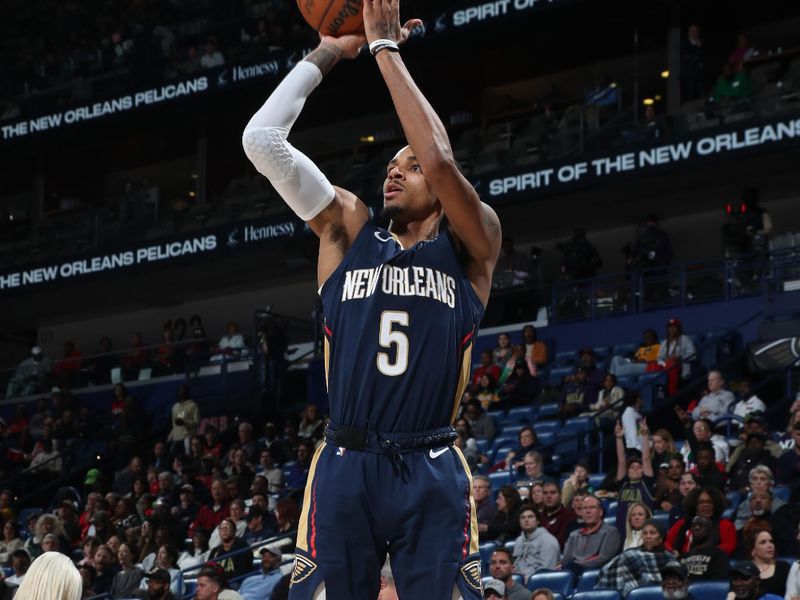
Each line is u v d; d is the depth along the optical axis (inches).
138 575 619.2
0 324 1424.7
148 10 1318.9
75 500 862.5
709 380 707.4
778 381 783.7
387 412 143.8
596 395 776.9
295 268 1219.2
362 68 1238.9
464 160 1054.4
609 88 1024.2
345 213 153.9
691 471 542.6
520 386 832.9
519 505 567.5
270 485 768.9
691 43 1042.7
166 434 1042.1
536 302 986.7
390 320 145.6
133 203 1208.2
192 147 1382.9
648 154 947.3
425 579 141.3
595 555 514.3
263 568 561.0
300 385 1057.5
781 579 437.7
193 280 1274.6
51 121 1254.9
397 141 1280.8
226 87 1162.0
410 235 156.4
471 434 764.0
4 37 1358.3
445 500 143.0
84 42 1342.3
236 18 1250.0
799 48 1096.2
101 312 1374.3
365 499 141.9
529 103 1227.2
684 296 904.3
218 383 1089.4
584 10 1098.1
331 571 141.1
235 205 1165.1
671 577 423.5
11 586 591.8
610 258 1119.6
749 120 910.4
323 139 1320.1
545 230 1143.0
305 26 1178.0
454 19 1052.5
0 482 982.4
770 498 492.1
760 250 882.8
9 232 1311.5
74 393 1168.2
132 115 1213.1
